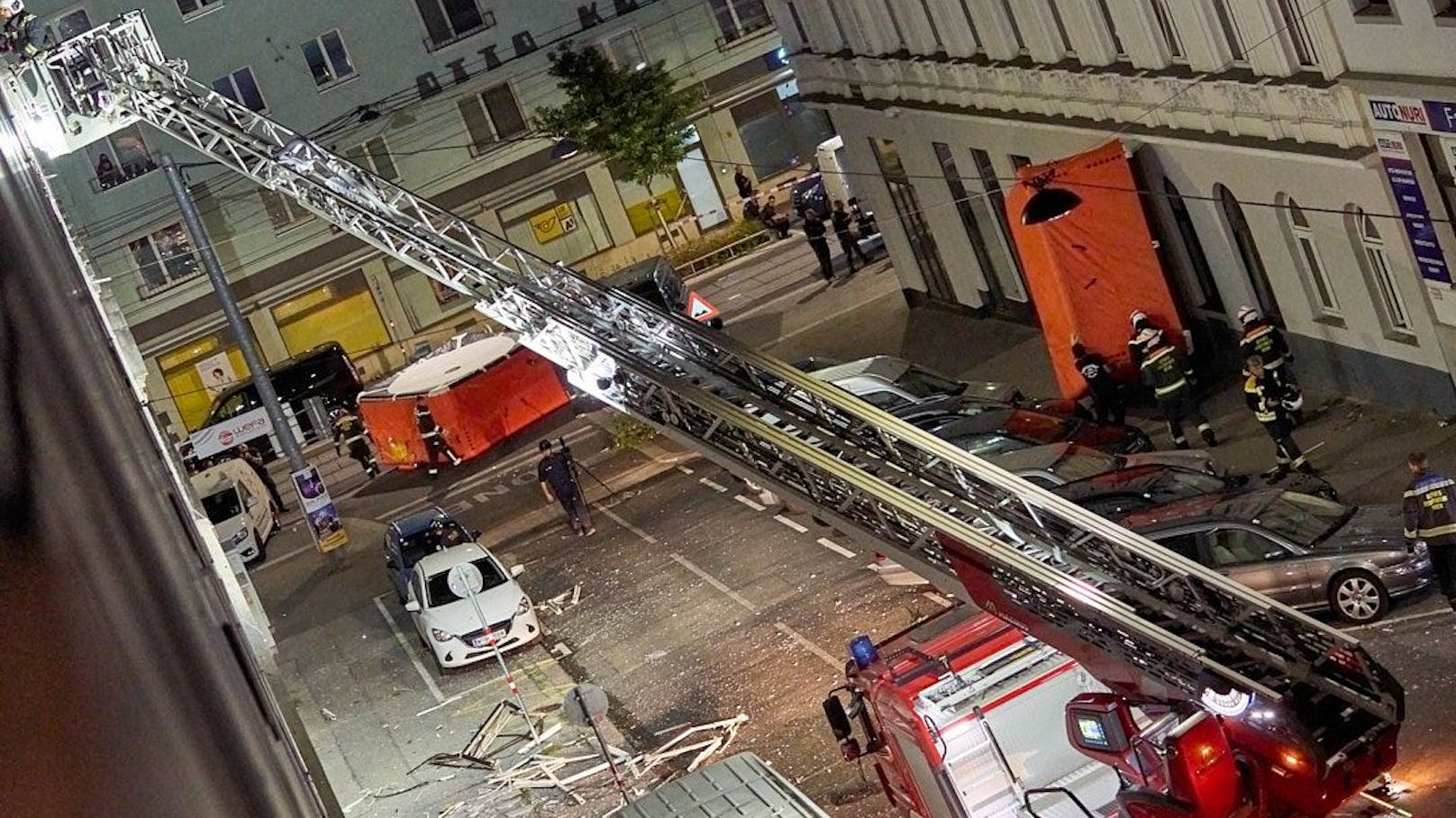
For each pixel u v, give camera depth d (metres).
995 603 11.70
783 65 51.47
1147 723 11.60
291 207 49.06
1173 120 22.66
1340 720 10.70
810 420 13.12
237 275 48.84
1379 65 17.86
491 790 19.66
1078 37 24.28
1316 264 21.17
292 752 1.76
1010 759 12.27
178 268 48.69
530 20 50.22
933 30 29.45
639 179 46.97
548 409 36.34
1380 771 10.73
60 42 20.66
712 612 22.55
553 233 51.12
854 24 32.22
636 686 21.17
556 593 25.81
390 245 17.23
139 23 20.89
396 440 36.38
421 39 49.75
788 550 23.69
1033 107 26.61
